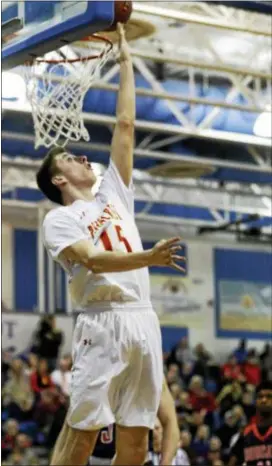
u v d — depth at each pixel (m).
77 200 5.88
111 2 6.67
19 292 26.30
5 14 7.67
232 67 15.57
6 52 7.64
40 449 17.75
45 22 7.23
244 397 21.80
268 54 17.44
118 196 6.02
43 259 24.75
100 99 15.47
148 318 5.71
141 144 18.09
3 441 17.25
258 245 29.94
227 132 17.14
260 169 19.50
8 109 13.00
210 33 16.17
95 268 5.36
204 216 26.23
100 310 5.66
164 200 23.75
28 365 20.97
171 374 22.17
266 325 29.94
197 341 28.83
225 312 29.31
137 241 5.82
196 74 18.00
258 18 14.74
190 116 16.84
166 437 6.25
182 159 18.61
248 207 25.59
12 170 21.98
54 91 7.88
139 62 15.88
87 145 17.20
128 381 5.69
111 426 8.82
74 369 5.73
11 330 22.31
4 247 26.11
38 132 7.89
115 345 5.59
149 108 16.47
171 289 28.64
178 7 14.36
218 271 29.22
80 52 9.28
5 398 19.08
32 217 26.28
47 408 18.69
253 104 17.09
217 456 18.55
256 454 10.54
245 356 27.31
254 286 29.81
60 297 25.92
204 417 21.27
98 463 8.82
